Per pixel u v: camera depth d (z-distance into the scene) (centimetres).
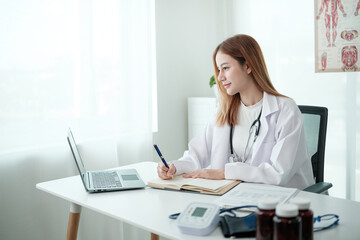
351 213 131
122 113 298
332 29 303
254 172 166
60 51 257
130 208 144
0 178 235
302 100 329
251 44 188
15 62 237
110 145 287
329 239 111
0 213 236
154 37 335
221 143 200
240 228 114
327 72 311
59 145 259
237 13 363
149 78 311
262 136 186
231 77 187
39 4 246
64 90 260
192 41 368
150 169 206
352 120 302
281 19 335
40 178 250
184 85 364
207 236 116
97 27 280
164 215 136
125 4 295
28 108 243
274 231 96
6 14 231
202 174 176
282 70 338
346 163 308
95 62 280
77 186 178
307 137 212
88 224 279
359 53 292
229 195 148
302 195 151
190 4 363
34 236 251
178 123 362
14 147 239
